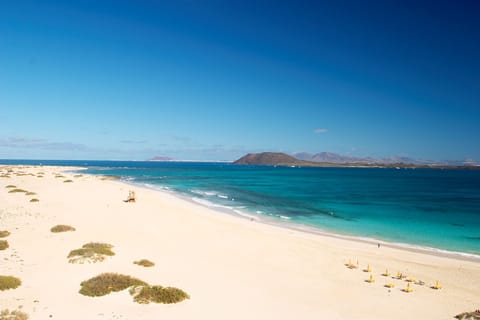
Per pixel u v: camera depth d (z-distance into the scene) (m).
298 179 133.25
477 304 16.22
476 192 83.44
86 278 16.06
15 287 14.40
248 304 14.44
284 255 23.64
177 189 77.75
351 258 24.06
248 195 69.31
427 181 131.75
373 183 115.38
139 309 13.06
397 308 15.24
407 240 31.81
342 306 15.09
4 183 68.62
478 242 31.27
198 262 20.25
